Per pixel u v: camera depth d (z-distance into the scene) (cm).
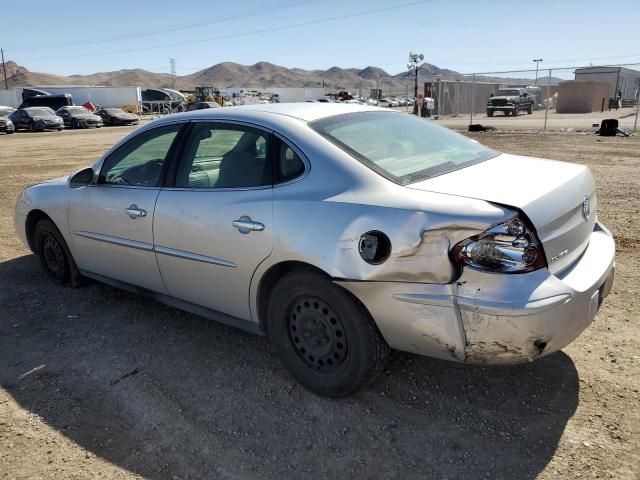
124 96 4616
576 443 263
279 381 328
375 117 358
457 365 335
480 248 243
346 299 279
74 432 288
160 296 392
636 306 404
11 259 575
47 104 4019
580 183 298
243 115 342
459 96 3653
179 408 305
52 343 386
